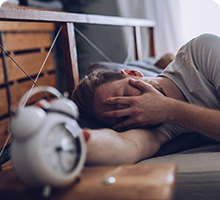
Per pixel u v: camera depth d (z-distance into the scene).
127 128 0.78
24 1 2.10
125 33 3.11
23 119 0.33
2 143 1.95
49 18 0.92
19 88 2.26
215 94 0.88
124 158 0.57
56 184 0.34
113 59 3.17
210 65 0.87
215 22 2.92
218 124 0.71
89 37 3.08
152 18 3.14
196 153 0.73
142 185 0.34
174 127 0.86
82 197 0.33
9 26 2.09
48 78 2.78
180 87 0.89
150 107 0.74
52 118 0.35
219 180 0.57
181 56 0.96
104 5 3.07
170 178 0.35
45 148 0.33
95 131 0.57
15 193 0.36
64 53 1.07
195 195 0.59
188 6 2.99
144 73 1.39
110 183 0.35
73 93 0.90
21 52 2.44
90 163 0.51
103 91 0.79
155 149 0.74
